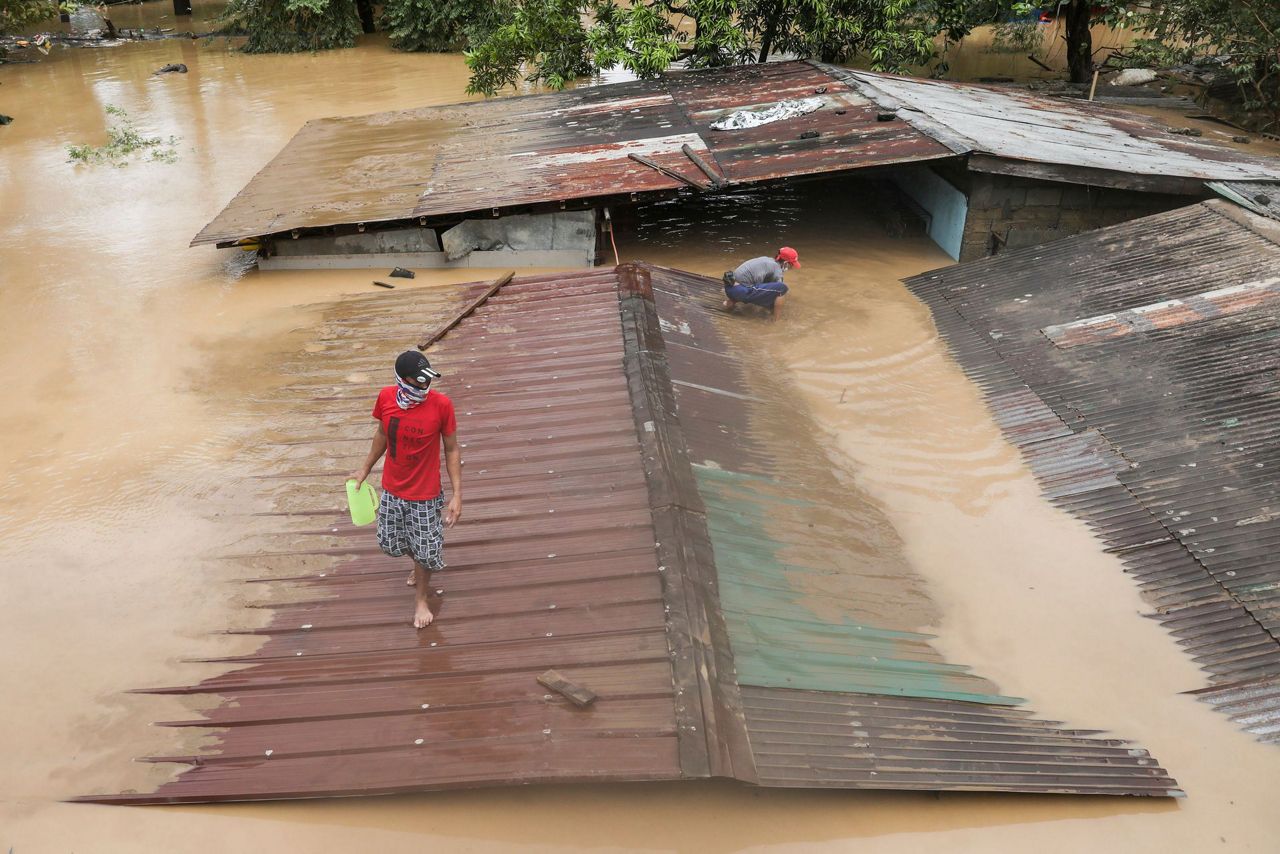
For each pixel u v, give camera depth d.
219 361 10.27
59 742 5.39
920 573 7.32
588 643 5.64
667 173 12.87
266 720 5.39
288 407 9.12
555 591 6.10
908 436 9.13
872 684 5.83
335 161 15.09
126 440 8.68
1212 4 18.17
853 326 11.37
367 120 17.66
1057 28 25.28
